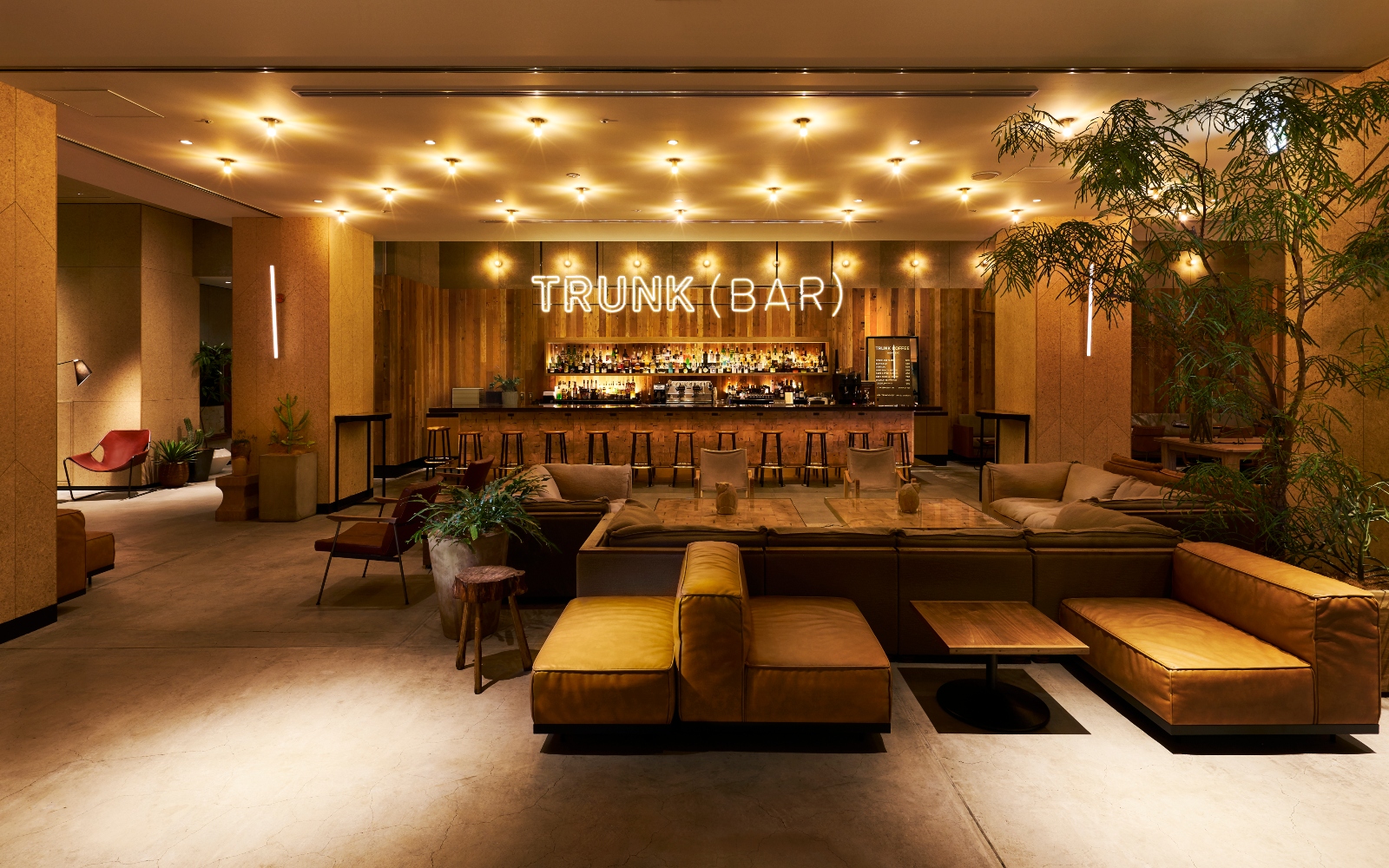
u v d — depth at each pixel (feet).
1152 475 18.72
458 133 18.13
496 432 34.88
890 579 12.42
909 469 28.91
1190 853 7.60
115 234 33.58
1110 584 12.32
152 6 12.28
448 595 13.88
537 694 9.52
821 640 10.25
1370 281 12.28
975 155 19.89
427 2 12.20
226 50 13.87
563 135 18.30
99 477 33.19
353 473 29.22
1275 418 12.77
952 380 44.70
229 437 40.63
